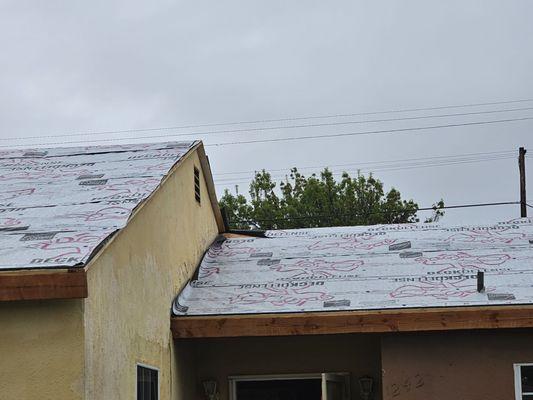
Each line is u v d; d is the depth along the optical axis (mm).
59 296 6496
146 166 10477
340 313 9672
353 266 11469
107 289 7383
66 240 7270
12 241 7305
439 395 9609
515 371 9562
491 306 9500
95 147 11938
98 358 7008
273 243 13039
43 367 6594
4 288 6504
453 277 10703
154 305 9172
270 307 10039
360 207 31219
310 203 30922
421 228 13289
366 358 10773
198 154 12359
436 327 9531
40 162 11070
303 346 10938
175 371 9984
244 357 11008
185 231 11203
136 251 8531
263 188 32562
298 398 11227
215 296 10602
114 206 8469
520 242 12047
